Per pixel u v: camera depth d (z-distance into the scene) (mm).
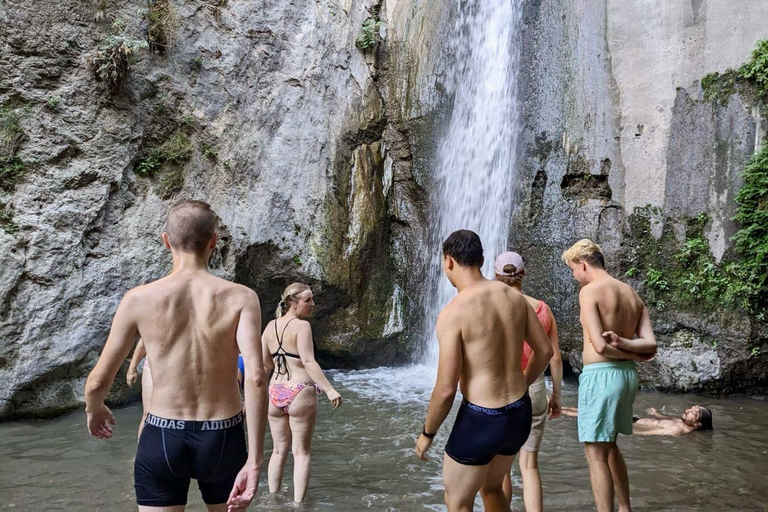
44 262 7812
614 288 4273
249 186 10227
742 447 6520
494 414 3340
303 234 10703
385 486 5281
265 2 10969
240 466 2889
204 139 9875
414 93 12617
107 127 8734
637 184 10727
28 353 7508
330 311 11195
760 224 9328
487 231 11914
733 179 9758
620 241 10656
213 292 2902
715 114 10062
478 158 12367
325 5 11922
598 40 11430
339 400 4660
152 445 2777
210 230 3055
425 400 8789
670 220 10320
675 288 10094
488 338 3402
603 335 4051
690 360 9547
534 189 11570
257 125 10500
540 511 4121
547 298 11016
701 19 10375
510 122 12031
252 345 2812
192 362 2826
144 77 9234
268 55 10859
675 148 10422
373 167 12055
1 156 7852
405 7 13078
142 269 8781
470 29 13039
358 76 12320
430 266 12070
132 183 9047
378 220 11805
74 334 7934
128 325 2830
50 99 8281
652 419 7613
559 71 11719
